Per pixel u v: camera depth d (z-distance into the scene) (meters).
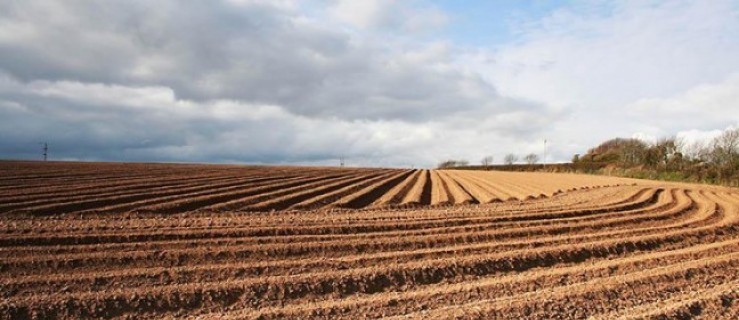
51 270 10.77
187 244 13.16
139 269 11.02
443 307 9.41
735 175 48.88
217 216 18.28
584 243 15.02
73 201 19.52
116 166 46.78
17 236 12.98
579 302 9.60
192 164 66.00
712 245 15.26
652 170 59.19
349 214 19.97
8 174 30.48
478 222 18.31
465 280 11.48
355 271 11.12
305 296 9.98
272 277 10.55
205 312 9.09
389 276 11.05
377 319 8.72
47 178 29.31
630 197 28.72
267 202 21.84
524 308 9.14
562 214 20.78
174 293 9.45
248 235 14.76
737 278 11.58
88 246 12.53
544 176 57.97
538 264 12.95
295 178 38.91
